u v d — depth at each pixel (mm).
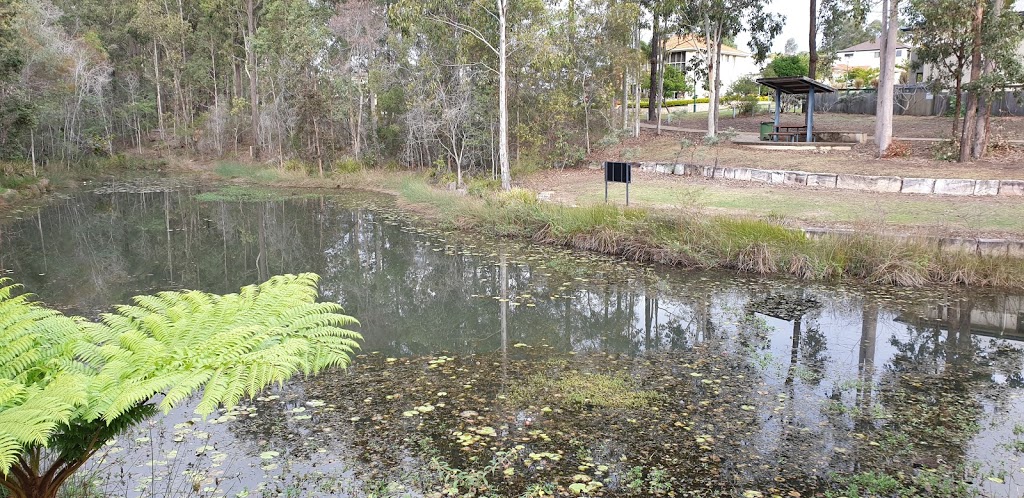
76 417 2408
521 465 4402
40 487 2586
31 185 23531
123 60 42375
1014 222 11156
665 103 38375
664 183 18078
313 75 28141
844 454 4570
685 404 5496
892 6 17891
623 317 8445
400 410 5359
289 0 29562
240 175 30359
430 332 7941
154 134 43625
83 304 9000
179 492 4027
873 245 10078
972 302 8695
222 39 39438
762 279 10062
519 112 24422
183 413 5285
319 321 3465
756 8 24062
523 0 20281
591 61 23969
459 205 16750
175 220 18094
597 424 5082
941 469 4332
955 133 17547
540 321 8375
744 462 4457
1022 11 19203
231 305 3578
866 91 29078
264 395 5695
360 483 4180
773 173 16984
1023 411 5340
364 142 28859
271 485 4141
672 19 25641
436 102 22859
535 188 19359
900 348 7059
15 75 21344
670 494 4031
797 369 6352
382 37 27750
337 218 18078
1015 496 3955
